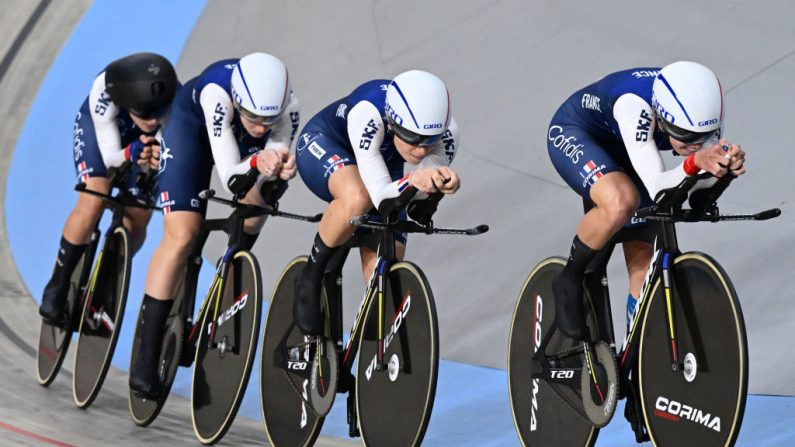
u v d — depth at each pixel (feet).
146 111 50.19
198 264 47.44
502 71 88.02
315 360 41.65
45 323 57.31
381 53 94.63
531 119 81.10
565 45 88.89
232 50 102.47
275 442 44.98
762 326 55.42
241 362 45.16
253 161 40.81
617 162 39.17
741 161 30.66
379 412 39.91
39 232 84.43
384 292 39.47
